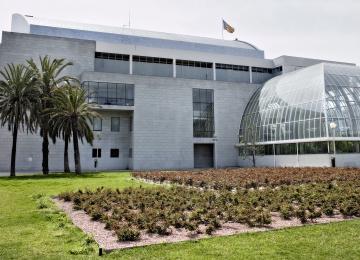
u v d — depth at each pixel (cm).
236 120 6994
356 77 5656
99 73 6012
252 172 3628
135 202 1836
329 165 4841
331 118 5000
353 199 1719
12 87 4419
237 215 1453
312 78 5706
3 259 945
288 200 1825
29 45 5975
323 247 1014
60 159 5878
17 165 5662
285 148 5759
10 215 1593
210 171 4122
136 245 1077
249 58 7638
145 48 6769
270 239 1114
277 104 6194
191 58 7094
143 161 6072
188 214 1538
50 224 1404
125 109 6062
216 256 952
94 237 1187
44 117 4547
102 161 6169
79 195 2089
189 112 6544
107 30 7506
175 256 957
